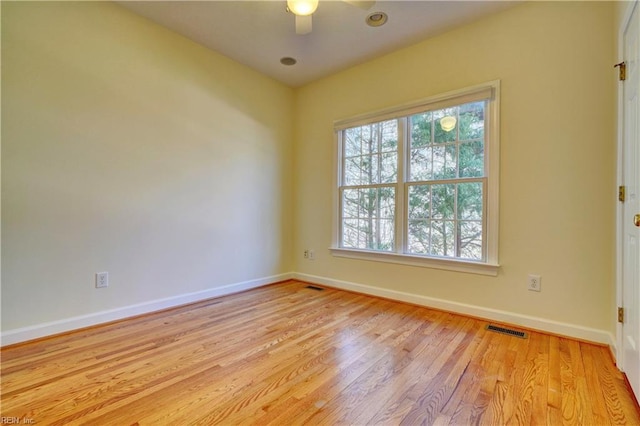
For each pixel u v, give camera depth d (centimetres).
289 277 419
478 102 274
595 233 221
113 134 258
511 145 254
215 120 331
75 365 186
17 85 212
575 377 174
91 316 247
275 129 397
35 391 159
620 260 184
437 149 299
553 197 237
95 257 249
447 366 187
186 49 305
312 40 305
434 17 267
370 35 294
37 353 201
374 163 346
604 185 218
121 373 178
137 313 272
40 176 222
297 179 418
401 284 320
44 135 223
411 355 201
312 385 167
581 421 138
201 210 320
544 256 240
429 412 145
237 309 294
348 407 148
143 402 151
